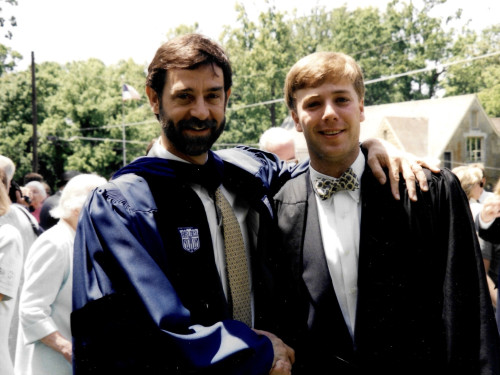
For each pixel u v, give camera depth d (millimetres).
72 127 43562
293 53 44875
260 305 2150
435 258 2055
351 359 2088
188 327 1709
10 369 2928
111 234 1750
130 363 1646
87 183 2934
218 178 2084
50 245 2801
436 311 2035
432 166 2121
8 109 42594
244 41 44406
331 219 2209
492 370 1921
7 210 3150
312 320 2139
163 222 1872
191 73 1883
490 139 33969
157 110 2023
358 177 2207
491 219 3562
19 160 42062
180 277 1850
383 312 2061
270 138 4051
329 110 2092
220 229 2047
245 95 44562
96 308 1683
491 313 1992
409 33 46156
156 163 1956
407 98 47188
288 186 2332
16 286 2922
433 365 2023
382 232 2104
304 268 2189
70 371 2771
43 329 2729
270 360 1757
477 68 45250
